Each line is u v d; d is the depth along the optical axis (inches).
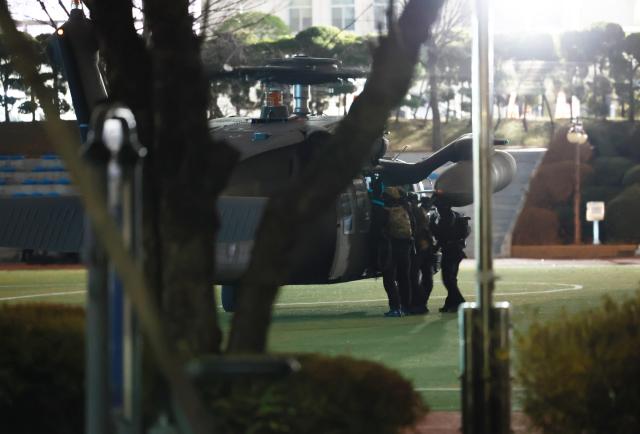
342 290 1371.8
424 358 750.5
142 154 247.9
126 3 409.1
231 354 335.6
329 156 340.8
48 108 227.1
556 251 2454.5
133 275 203.8
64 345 391.2
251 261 340.2
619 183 2829.7
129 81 407.5
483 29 385.4
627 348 363.6
